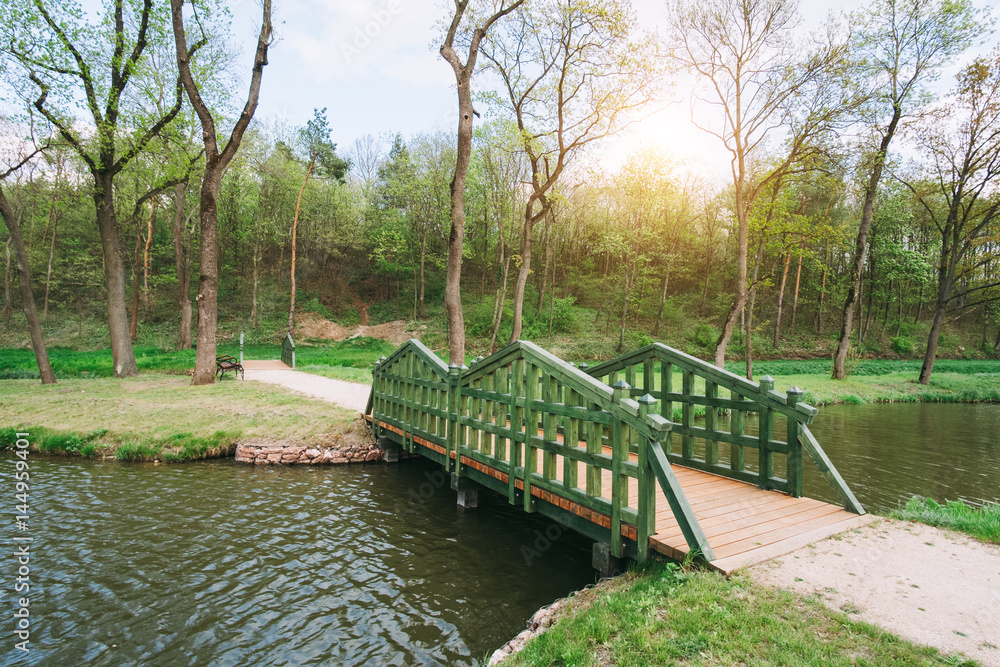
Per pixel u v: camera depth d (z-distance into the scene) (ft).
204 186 46.73
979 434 40.16
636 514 12.85
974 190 74.02
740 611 9.48
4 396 39.63
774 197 60.80
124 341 53.47
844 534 13.23
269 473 28.37
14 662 12.21
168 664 12.44
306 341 109.09
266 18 46.78
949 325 140.46
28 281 48.52
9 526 20.24
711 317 127.03
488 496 25.31
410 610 14.90
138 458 29.84
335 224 127.54
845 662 7.87
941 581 10.60
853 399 60.95
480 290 138.41
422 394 26.16
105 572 16.90
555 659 9.18
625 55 50.19
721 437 19.08
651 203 96.27
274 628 13.99
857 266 74.02
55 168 93.97
